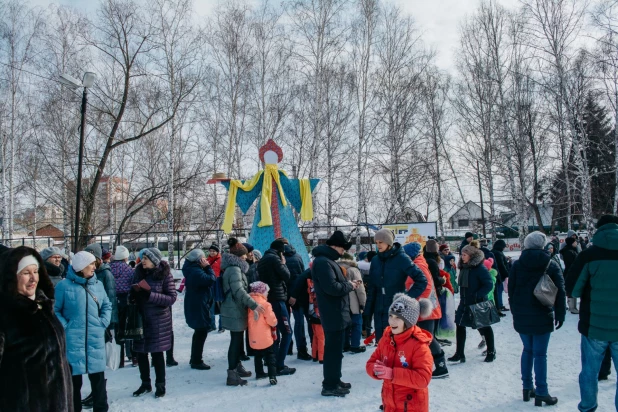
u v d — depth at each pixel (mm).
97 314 4906
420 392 3504
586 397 4465
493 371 6172
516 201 22141
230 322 5957
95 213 25062
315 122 21578
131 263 9180
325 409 5031
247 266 6191
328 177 22281
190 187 21156
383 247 5512
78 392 4867
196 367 6824
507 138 22172
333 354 5438
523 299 5008
